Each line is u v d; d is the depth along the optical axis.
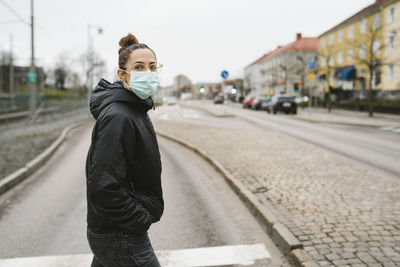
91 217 1.80
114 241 1.77
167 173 7.95
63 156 10.54
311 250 3.51
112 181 1.64
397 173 7.34
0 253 3.87
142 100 1.87
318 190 5.72
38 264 3.60
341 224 4.18
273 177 6.72
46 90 67.38
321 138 13.30
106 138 1.68
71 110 28.83
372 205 4.88
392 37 33.66
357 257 3.33
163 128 17.86
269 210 4.79
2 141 12.87
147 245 1.88
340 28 46.94
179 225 4.68
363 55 38.94
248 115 28.72
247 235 4.29
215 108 43.03
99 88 1.97
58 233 4.45
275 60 72.44
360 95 36.97
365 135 14.13
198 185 6.83
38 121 22.72
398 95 32.22
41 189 6.74
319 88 52.12
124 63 1.94
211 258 3.69
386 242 3.64
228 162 8.41
